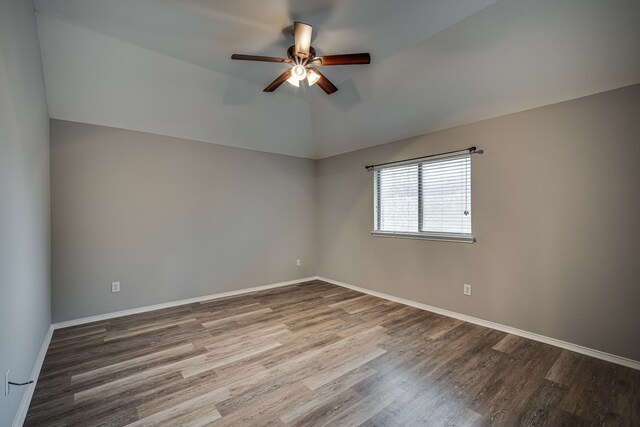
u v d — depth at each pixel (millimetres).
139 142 3527
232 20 2312
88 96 2969
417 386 1995
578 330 2463
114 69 2828
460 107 3031
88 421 1662
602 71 2213
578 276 2465
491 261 2992
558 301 2568
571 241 2498
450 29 2393
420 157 3617
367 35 2490
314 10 2180
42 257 2498
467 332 2887
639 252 2186
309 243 5195
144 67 2904
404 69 2934
